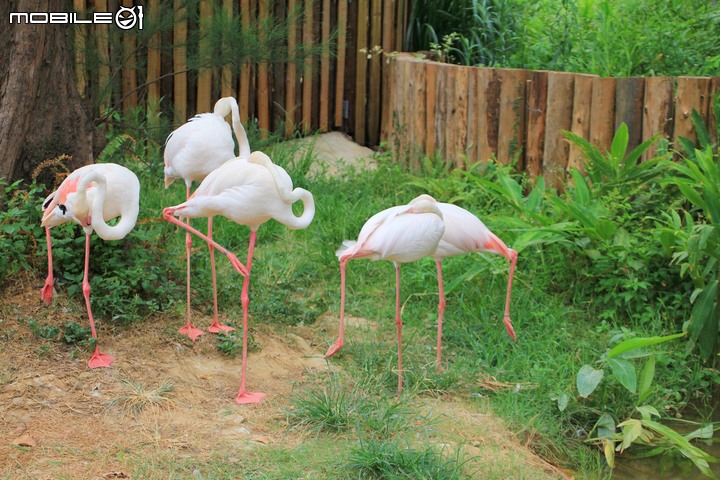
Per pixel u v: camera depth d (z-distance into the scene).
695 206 6.34
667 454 4.82
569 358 5.33
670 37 8.37
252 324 5.55
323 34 9.66
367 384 4.89
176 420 4.35
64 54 5.70
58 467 3.84
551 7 10.79
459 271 6.35
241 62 8.10
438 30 10.94
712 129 6.82
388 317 5.94
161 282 5.60
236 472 3.93
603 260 6.07
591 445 4.82
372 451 4.01
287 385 4.90
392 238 4.71
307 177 8.47
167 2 8.12
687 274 6.03
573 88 7.35
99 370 4.69
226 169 4.79
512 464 4.32
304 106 9.70
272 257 6.63
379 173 8.42
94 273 5.46
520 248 5.95
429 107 8.49
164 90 8.77
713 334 5.46
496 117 7.82
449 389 5.03
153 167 7.77
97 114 7.74
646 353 5.03
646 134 7.06
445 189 7.49
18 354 4.68
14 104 5.45
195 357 5.06
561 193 7.46
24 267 5.11
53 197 4.85
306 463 4.03
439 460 4.09
